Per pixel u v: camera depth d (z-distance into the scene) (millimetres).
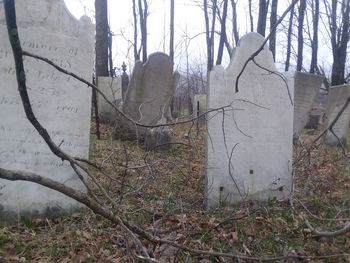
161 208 5430
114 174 6719
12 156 4910
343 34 21781
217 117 5914
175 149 9211
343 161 9086
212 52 22312
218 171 5957
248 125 6094
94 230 4586
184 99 23656
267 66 6160
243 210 5613
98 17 14312
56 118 5059
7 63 4789
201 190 6547
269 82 6191
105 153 8102
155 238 3785
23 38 4824
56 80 5027
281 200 6219
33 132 4973
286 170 6344
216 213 5570
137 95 9633
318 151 9609
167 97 9891
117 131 9641
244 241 4586
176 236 4531
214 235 4711
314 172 7184
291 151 6379
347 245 4539
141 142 9312
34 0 4844
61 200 5160
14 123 4891
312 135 13898
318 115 16484
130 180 6488
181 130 12672
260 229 4941
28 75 4875
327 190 6590
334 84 21750
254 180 6156
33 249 4160
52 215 5117
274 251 4430
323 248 4445
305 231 4914
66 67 5059
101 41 14422
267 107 6191
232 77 5965
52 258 3996
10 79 4824
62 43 5016
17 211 4961
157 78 9688
